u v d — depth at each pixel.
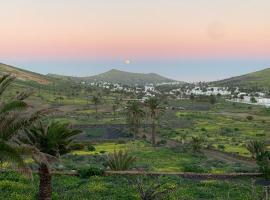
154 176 48.91
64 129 31.94
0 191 36.97
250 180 50.25
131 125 151.50
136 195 37.19
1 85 22.47
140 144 118.69
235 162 86.50
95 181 44.25
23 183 41.16
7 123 22.12
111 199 36.12
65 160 71.69
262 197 36.22
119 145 114.94
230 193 41.06
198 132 161.00
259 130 171.25
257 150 89.81
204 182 46.44
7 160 20.67
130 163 52.94
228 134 156.12
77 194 37.97
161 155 90.81
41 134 31.12
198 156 94.00
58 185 41.59
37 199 33.50
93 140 130.25
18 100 22.00
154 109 127.31
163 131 159.50
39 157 21.56
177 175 50.62
